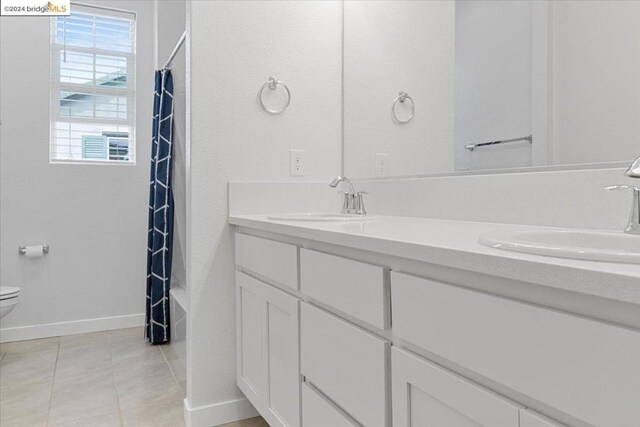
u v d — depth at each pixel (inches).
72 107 124.6
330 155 83.2
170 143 111.9
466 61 60.4
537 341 24.1
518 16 52.3
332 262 44.4
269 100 77.1
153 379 90.2
